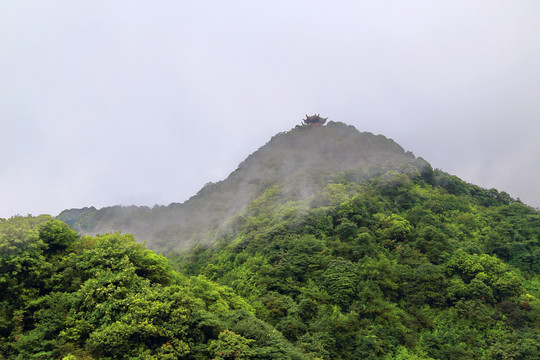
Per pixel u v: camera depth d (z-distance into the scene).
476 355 48.69
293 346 41.75
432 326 53.50
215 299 41.22
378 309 52.28
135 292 35.12
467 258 61.38
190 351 32.72
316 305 52.47
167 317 33.88
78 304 34.28
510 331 51.56
